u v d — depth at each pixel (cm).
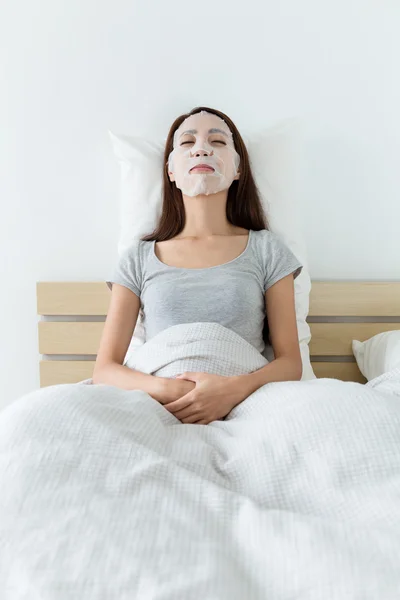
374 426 76
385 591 50
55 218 160
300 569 54
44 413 76
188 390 102
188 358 107
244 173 142
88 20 156
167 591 51
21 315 163
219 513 64
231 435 88
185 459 79
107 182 159
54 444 71
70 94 158
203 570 54
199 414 99
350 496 69
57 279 162
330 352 155
